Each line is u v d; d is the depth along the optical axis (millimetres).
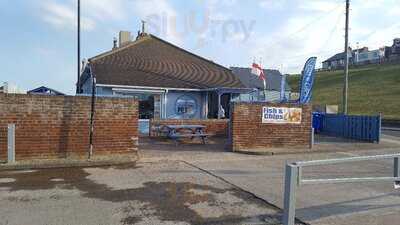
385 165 12500
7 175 9992
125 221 6582
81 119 12273
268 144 15680
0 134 11422
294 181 5961
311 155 14664
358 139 21078
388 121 37375
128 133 12852
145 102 23172
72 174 10188
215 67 28797
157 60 27688
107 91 22312
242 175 10352
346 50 28766
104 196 8094
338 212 7238
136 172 10523
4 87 24781
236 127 15125
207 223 6547
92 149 12445
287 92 40094
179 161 12352
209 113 24859
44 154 11883
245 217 6871
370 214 7141
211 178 9898
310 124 16391
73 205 7430
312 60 18031
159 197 8070
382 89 57969
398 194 8633
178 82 24234
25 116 11656
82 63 28141
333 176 10641
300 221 6691
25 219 6590
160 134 19312
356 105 49500
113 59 26203
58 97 11992
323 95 59625
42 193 8250
